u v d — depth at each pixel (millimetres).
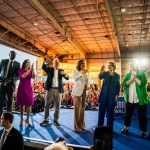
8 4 9117
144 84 3232
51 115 5230
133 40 14398
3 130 2551
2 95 3611
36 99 7094
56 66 3998
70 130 3473
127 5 9078
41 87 11039
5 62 3713
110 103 3373
